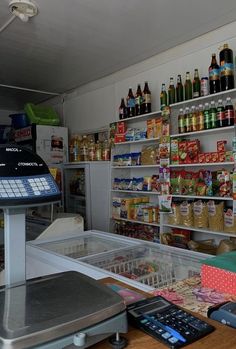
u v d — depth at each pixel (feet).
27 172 2.96
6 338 1.87
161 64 12.96
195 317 2.56
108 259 4.88
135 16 9.87
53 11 9.43
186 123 11.19
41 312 2.17
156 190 12.62
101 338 2.22
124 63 14.08
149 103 12.85
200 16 9.99
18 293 2.51
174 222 11.60
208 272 3.40
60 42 11.70
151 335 2.31
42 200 2.85
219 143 10.37
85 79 16.35
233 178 9.70
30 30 10.64
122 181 14.35
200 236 11.51
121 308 2.32
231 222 9.95
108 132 15.72
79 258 4.96
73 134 18.08
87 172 14.35
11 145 3.02
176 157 11.61
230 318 2.50
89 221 14.23
